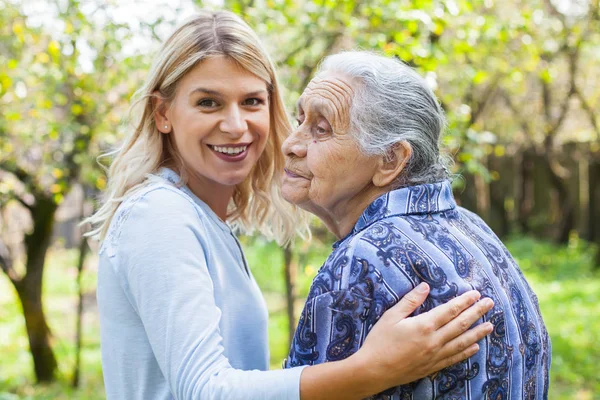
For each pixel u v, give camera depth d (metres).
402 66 1.48
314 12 3.98
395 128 1.42
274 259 8.58
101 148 5.27
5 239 6.77
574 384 5.49
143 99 1.70
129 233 1.47
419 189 1.42
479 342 1.32
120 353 1.52
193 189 1.76
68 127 4.77
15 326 8.76
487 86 8.60
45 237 6.21
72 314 9.19
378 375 1.24
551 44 7.30
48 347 6.36
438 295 1.30
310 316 1.35
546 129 11.37
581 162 11.52
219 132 1.64
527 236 12.27
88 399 5.74
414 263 1.31
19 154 5.39
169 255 1.43
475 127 4.88
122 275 1.47
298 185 1.53
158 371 1.51
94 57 4.67
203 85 1.62
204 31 1.64
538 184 12.30
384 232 1.35
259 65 1.67
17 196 5.91
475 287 1.34
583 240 11.54
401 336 1.24
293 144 1.51
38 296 6.32
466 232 1.45
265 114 1.72
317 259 6.14
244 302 1.64
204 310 1.39
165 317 1.38
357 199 1.49
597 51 8.96
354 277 1.32
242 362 1.62
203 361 1.32
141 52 4.47
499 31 4.57
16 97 4.88
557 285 9.32
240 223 2.16
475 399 1.31
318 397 1.26
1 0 4.64
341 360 1.28
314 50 4.67
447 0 3.91
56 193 5.46
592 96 11.01
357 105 1.42
